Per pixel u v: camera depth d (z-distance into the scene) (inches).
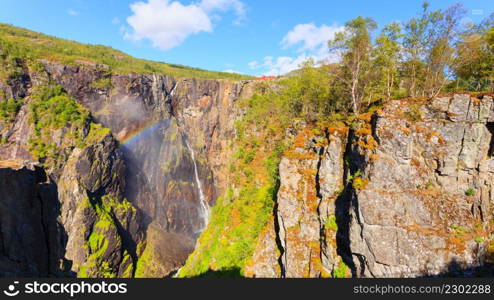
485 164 823.1
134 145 3440.0
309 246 1125.1
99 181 2743.6
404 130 874.8
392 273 816.9
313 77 1581.0
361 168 925.8
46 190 746.8
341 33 1198.9
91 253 2423.7
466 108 846.5
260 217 1563.7
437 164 862.5
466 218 818.8
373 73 1279.5
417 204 834.8
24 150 2564.0
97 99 3213.6
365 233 847.7
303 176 1212.5
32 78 2861.7
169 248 3171.8
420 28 1072.8
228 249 1608.0
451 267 775.7
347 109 1368.1
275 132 1990.7
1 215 567.5
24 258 601.9
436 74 1106.7
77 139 2714.1
